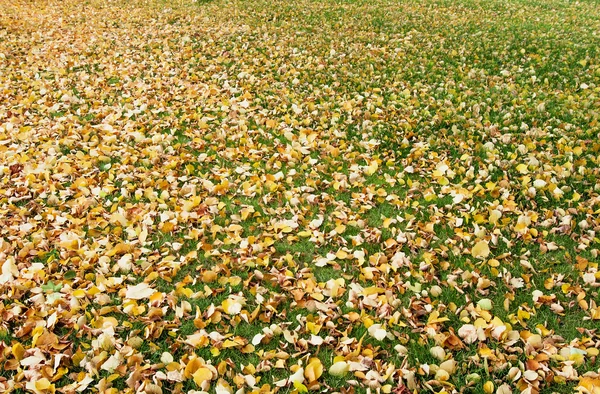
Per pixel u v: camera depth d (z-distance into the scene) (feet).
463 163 15.99
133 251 12.23
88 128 19.25
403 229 13.04
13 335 9.78
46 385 8.58
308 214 13.75
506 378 8.65
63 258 12.01
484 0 44.16
